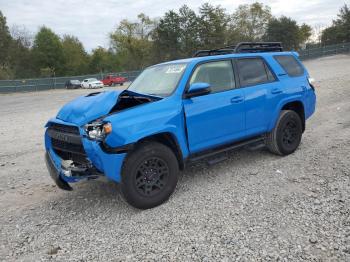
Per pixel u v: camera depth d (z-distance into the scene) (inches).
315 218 142.1
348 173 187.3
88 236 144.7
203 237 135.2
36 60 2910.9
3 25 2797.7
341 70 920.9
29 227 157.2
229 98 192.5
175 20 2618.1
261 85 211.9
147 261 122.7
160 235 139.9
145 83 200.8
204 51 246.8
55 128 173.9
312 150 236.2
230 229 139.3
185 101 175.3
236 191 177.5
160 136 171.9
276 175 195.6
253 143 219.3
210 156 191.6
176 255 124.7
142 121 157.9
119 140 150.5
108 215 163.2
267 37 2815.0
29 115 585.6
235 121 196.5
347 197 158.1
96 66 3125.0
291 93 227.6
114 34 3006.9
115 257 127.1
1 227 159.2
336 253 117.9
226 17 2829.7
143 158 159.2
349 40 2482.8
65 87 1872.5
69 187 178.4
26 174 238.7
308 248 121.9
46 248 137.8
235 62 205.0
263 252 121.6
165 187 168.6
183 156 175.3
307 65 1401.3
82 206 176.4
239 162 224.2
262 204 159.6
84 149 153.8
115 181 155.4
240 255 121.0
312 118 346.3
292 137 231.5
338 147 236.8
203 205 163.9
